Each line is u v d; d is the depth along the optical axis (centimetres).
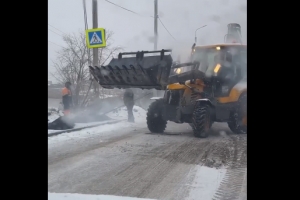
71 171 640
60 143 902
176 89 1052
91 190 541
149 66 995
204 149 827
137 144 892
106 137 1007
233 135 1060
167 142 923
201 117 984
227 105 1045
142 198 496
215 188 550
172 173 628
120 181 584
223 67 1064
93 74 1057
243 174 616
